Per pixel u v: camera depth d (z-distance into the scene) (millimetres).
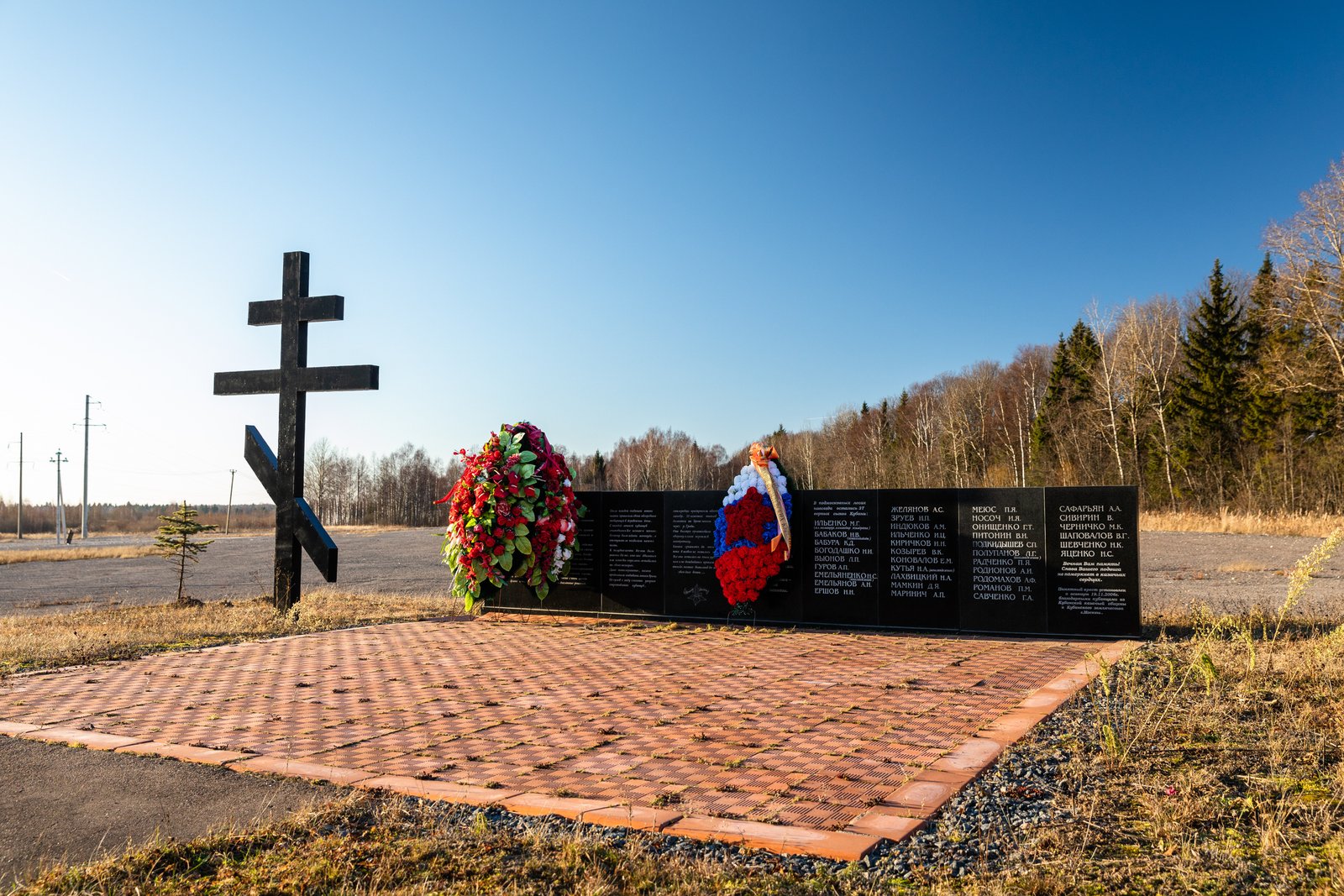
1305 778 4961
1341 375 38562
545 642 11156
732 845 4145
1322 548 7957
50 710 7328
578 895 3549
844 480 85750
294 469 14117
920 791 4840
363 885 3689
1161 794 4711
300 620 13242
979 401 74812
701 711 7066
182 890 3688
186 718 6996
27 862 4102
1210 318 49219
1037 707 6754
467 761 5703
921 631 11562
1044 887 3615
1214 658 8406
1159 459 50969
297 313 14242
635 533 13383
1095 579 10727
